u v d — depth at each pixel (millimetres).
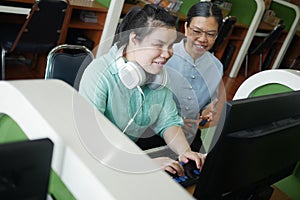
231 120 710
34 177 457
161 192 541
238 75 5336
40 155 451
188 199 550
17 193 448
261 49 5176
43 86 713
